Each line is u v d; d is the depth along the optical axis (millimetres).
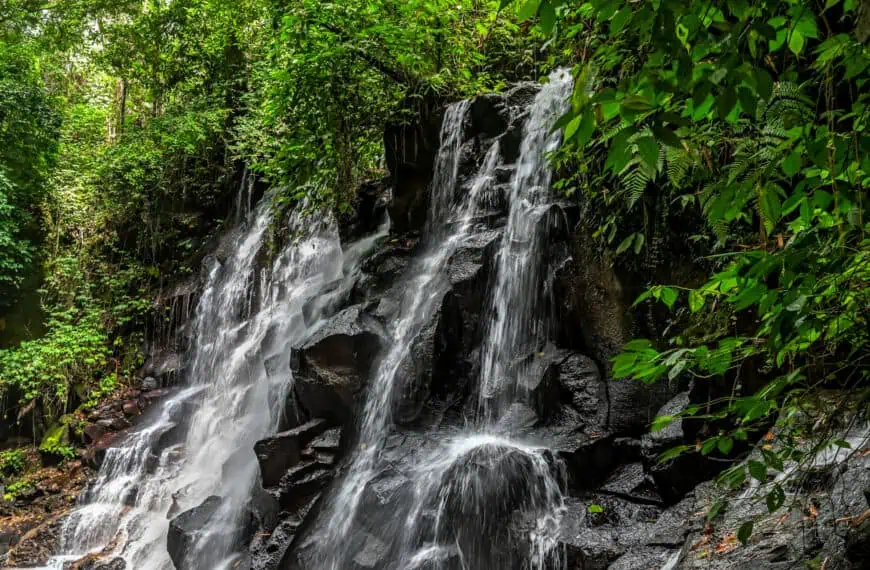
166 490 9523
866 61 1867
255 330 11039
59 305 13461
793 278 1853
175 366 12156
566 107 7055
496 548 5000
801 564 2891
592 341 6051
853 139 1760
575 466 5293
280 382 8172
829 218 1975
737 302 2012
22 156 13539
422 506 5422
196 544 7148
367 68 8773
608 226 5914
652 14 1705
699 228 5090
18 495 10562
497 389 6426
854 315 1978
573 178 6180
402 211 8828
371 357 7223
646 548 4086
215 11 13867
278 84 8914
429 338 6746
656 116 1568
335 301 8742
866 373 2188
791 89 1960
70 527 9469
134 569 8516
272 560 6008
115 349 13117
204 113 13484
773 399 2072
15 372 11812
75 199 14570
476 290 6875
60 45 14445
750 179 1976
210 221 14047
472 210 7812
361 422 6914
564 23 5473
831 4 1856
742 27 1666
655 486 4762
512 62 9945
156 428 10648
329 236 10992
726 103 1588
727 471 2131
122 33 14375
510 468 5223
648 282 5645
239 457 8438
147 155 13938
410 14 8047
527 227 6902
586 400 5758
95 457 10695
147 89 15906
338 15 7934
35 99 13617
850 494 3059
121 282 13547
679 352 2049
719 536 3482
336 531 5926
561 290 6324
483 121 8258
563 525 4859
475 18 9117
